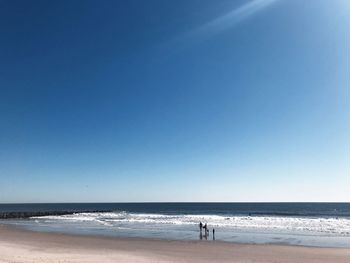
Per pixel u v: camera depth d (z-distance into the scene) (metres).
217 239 34.78
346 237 36.22
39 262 20.28
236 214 89.81
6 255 23.08
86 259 21.92
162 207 167.75
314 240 33.94
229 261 22.17
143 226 49.66
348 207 143.62
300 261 22.48
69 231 43.66
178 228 46.22
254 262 21.98
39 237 36.44
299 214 87.31
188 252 25.95
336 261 22.58
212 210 120.81
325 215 82.25
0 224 57.56
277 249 27.53
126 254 24.62
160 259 22.55
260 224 50.84
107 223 56.25
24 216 82.06
